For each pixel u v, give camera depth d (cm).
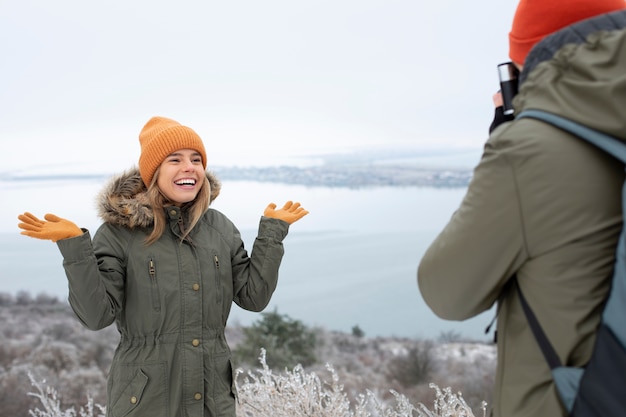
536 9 109
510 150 97
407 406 245
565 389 90
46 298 4003
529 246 96
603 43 92
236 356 2075
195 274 179
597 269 92
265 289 190
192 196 186
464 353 2680
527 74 106
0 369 2261
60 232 159
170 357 171
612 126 87
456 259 104
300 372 264
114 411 170
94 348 2645
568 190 93
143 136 196
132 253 177
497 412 105
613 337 84
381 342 3422
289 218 197
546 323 95
